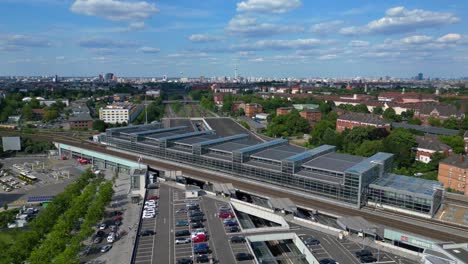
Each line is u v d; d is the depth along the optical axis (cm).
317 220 12400
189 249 9862
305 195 14012
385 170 15088
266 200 14662
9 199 15200
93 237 10719
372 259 9175
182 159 18938
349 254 9544
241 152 16262
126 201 14000
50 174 19038
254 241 10569
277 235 10712
